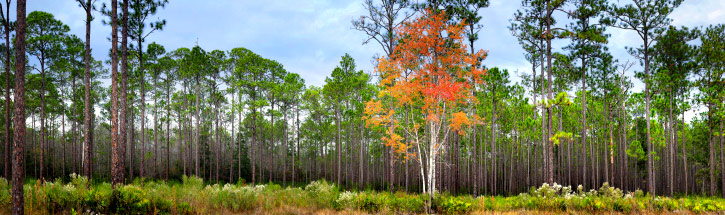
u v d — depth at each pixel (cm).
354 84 2877
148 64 2848
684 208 1628
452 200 1466
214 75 3195
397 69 1520
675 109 2355
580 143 4097
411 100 1581
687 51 1928
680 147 3803
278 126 4259
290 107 3331
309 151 4712
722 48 2141
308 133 3997
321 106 3338
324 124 3644
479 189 3241
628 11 1869
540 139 3095
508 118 2956
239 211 1320
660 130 2577
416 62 1505
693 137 3644
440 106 1519
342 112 3192
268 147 5028
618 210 1551
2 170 3091
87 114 1684
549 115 1952
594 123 3216
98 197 1084
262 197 1484
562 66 2247
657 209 1585
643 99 2842
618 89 2639
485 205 1535
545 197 1645
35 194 1089
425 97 1505
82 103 3272
